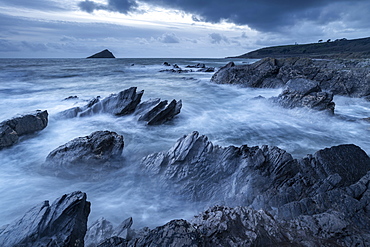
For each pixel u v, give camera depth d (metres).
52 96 23.64
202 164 8.29
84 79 38.66
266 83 28.94
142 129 14.27
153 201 7.49
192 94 26.06
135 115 15.95
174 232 3.80
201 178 7.96
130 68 65.38
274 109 18.77
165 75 46.69
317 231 4.77
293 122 16.03
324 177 7.67
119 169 9.24
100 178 8.67
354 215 5.34
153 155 9.16
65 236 4.24
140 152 11.12
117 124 14.90
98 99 17.45
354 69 24.67
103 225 5.62
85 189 8.12
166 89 29.12
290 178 7.64
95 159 8.99
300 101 17.56
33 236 4.08
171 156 8.70
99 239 5.12
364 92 23.19
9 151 10.80
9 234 4.11
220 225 4.46
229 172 8.05
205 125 15.40
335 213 5.25
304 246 4.29
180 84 33.38
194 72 54.03
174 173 8.20
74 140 9.56
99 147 9.24
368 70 23.50
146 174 8.63
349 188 6.38
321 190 6.72
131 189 8.08
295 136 13.50
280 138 13.18
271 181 7.50
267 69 29.88
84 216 5.07
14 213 6.90
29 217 4.47
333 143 12.49
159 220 6.67
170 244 3.59
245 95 25.55
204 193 7.56
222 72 33.00
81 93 25.73
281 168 7.83
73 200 4.93
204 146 8.81
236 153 8.62
